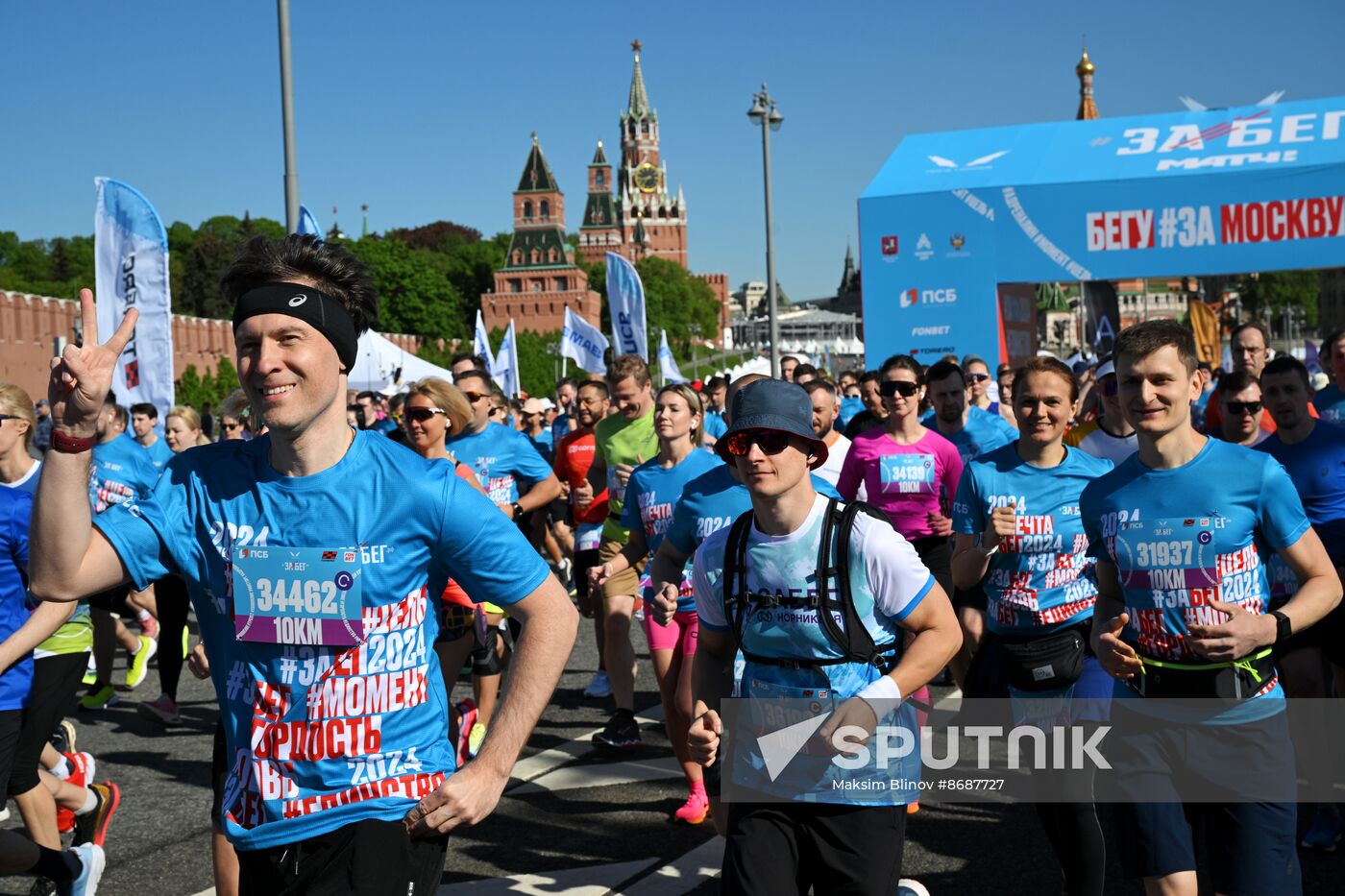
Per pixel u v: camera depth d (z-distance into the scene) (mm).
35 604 4344
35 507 2266
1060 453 4531
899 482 6348
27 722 4402
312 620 2350
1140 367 3395
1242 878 3273
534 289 158500
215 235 142000
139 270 10562
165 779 6301
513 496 7617
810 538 2959
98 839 4824
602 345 21297
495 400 8070
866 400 8922
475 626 6004
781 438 2908
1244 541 3373
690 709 5121
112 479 8312
